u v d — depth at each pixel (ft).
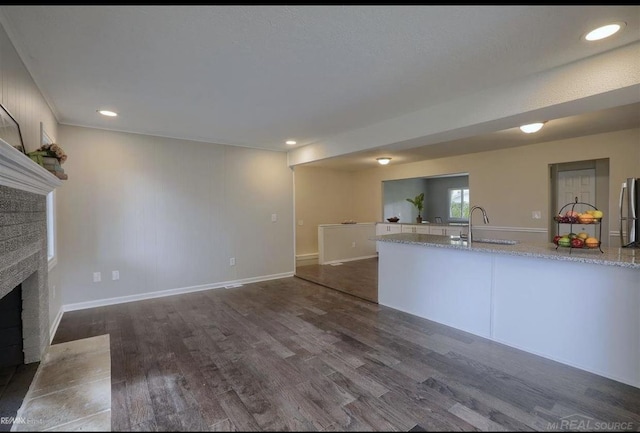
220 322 11.41
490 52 7.38
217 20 6.10
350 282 17.53
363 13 5.91
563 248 9.30
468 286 10.47
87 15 5.89
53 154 8.39
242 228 17.34
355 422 6.08
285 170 18.93
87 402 6.70
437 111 10.89
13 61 6.88
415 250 12.12
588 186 16.98
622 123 13.33
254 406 6.57
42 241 8.52
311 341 9.75
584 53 7.41
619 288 7.53
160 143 14.82
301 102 10.57
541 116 9.07
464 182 30.45
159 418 6.20
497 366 8.21
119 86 9.18
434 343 9.61
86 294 13.15
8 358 8.10
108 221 13.60
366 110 11.39
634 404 6.61
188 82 8.93
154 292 14.69
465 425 5.98
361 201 28.27
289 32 6.53
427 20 6.14
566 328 8.34
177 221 15.26
